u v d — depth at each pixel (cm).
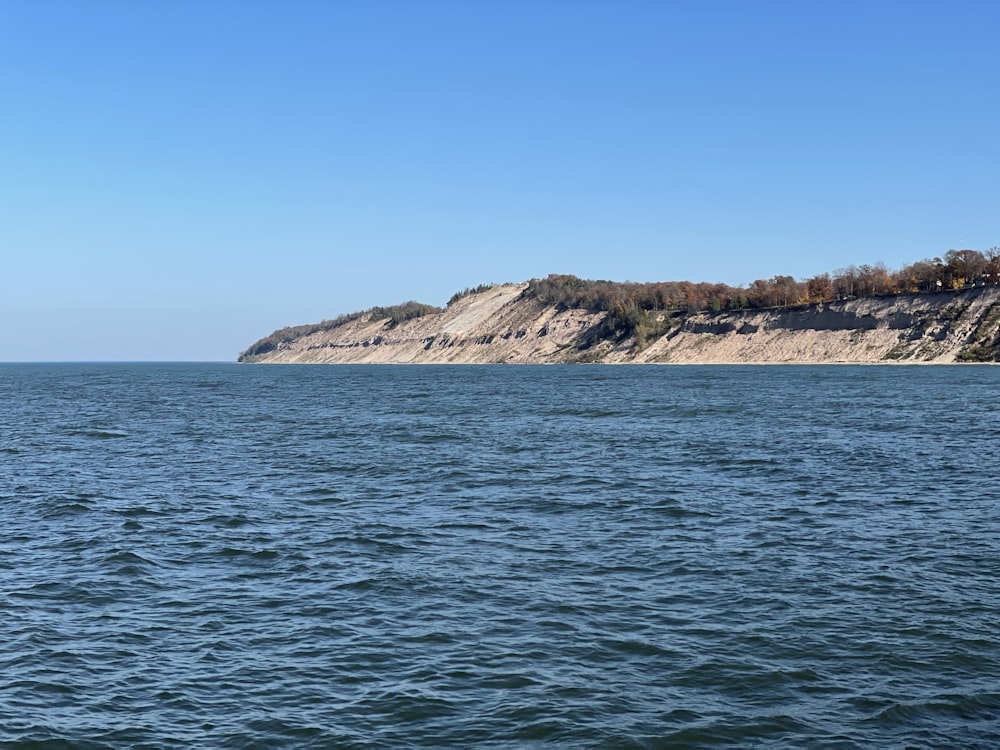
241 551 3091
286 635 2231
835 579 2684
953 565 2833
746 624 2281
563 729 1719
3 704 1828
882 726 1728
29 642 2180
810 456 5500
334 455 5781
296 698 1862
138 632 2256
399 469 5100
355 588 2627
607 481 4588
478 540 3244
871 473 4769
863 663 2020
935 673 1964
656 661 2042
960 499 3978
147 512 3800
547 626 2280
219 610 2436
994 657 2047
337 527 3481
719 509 3803
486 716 1775
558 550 3083
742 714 1780
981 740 1678
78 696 1875
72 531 3422
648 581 2684
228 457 5716
